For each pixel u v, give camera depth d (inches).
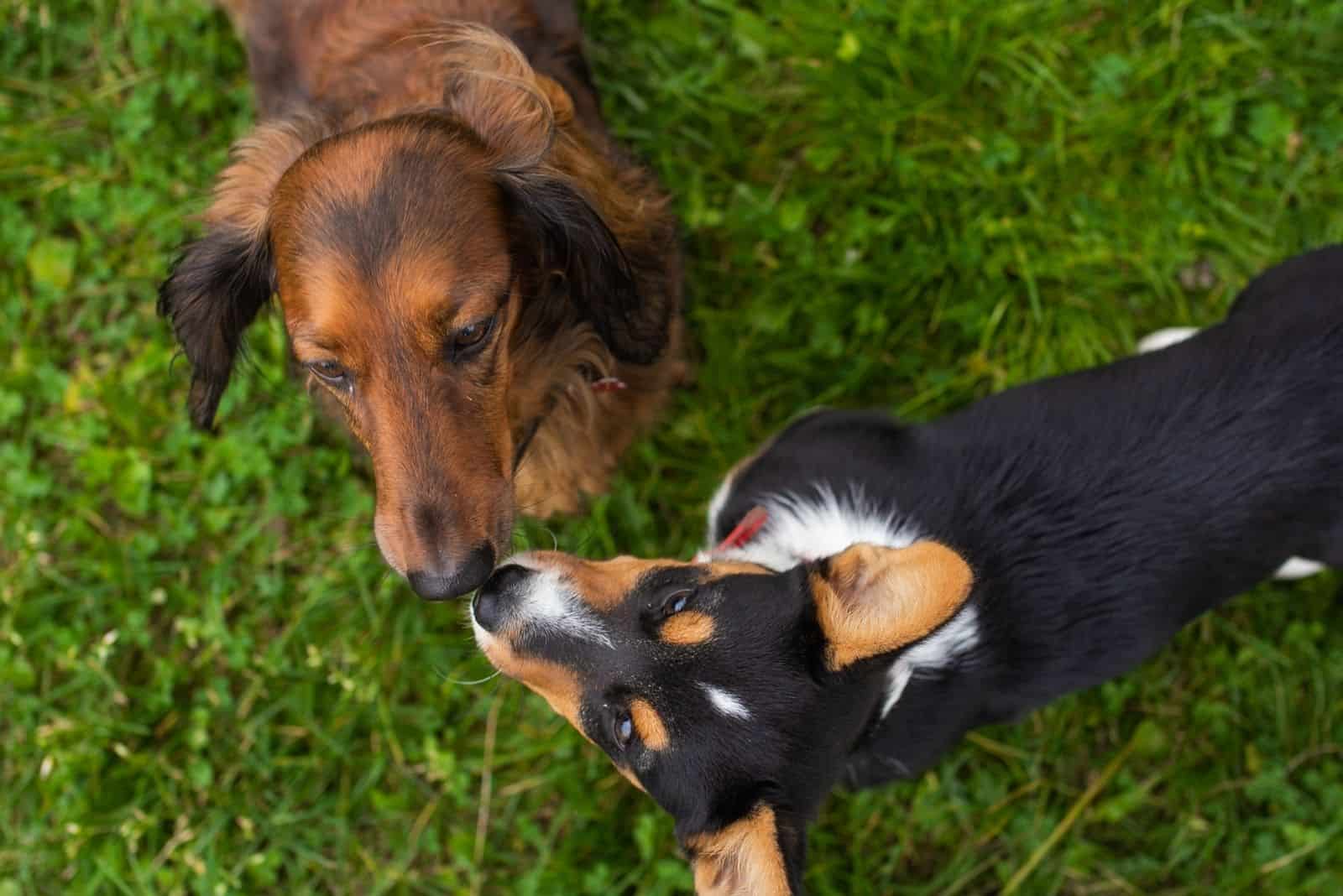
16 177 47.6
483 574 36.2
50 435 46.8
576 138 39.2
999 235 46.9
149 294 47.6
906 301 46.9
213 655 46.3
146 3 47.8
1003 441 40.3
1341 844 44.3
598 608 37.8
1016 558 39.9
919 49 47.5
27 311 47.6
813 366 46.8
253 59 42.1
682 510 46.4
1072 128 47.2
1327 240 46.4
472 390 36.6
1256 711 45.2
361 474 46.7
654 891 44.1
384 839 45.8
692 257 47.3
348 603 46.2
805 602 36.8
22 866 45.1
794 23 47.6
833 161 47.4
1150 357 40.6
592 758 45.0
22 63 48.4
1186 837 44.9
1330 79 46.9
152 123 47.6
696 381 46.7
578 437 42.2
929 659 39.4
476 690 45.6
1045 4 47.2
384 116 38.1
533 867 45.3
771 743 36.3
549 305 39.1
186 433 46.7
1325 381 39.5
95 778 45.1
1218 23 47.0
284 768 45.7
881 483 40.6
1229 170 47.0
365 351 35.7
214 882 44.8
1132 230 46.6
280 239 36.1
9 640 45.8
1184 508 39.6
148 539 46.4
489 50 38.2
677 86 47.3
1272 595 45.5
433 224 35.6
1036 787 45.1
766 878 34.4
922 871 45.3
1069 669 40.6
